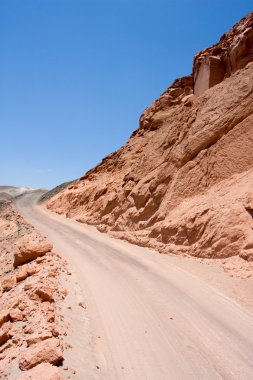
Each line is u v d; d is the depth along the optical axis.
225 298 12.26
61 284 13.16
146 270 16.62
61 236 29.06
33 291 10.95
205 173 21.14
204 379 7.63
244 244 15.30
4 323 9.46
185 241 18.50
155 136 30.30
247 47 23.83
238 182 18.66
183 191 21.67
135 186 27.42
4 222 40.41
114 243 24.41
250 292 12.42
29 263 16.92
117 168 38.66
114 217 29.09
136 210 25.66
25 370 6.96
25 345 8.14
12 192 119.62
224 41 28.38
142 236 22.75
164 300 12.34
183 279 14.70
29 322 9.31
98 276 15.60
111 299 12.45
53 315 9.44
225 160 20.36
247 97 20.78
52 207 52.34
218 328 10.07
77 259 19.50
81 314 10.81
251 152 19.23
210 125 22.19
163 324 10.38
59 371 6.41
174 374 7.80
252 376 7.77
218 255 16.09
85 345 8.71
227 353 8.73
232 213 16.55
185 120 26.30
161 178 24.16
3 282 14.41
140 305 11.89
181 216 19.73
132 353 8.68
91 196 40.69
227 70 25.83
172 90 35.06
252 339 9.42
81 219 37.53
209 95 24.47
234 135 20.45
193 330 9.97
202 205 19.05
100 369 7.77
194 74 30.45
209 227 17.31
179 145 24.27
